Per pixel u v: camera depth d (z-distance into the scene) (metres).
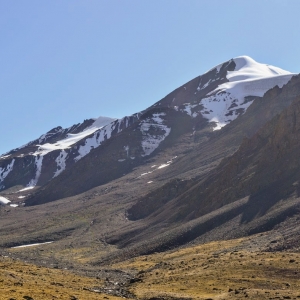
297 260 61.25
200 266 68.75
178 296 47.38
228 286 52.03
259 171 140.00
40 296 37.09
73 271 78.06
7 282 43.97
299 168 127.06
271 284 51.31
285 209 100.19
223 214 118.31
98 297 42.53
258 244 81.88
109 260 119.31
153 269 77.88
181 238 116.50
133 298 48.34
